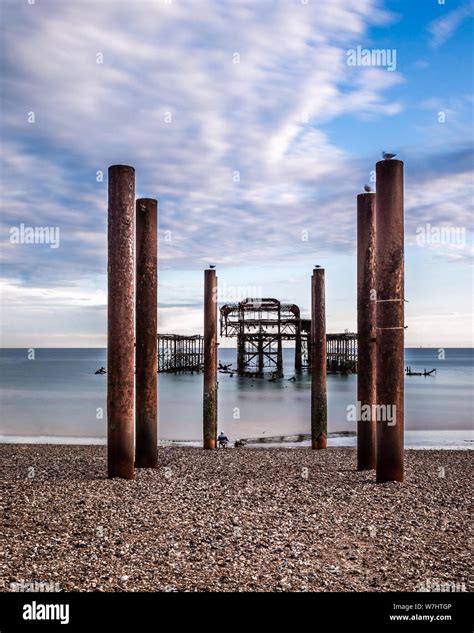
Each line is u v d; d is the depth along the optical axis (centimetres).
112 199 1347
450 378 9119
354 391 5866
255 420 3603
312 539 936
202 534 952
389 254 1323
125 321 1364
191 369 9219
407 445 2631
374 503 1168
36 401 5022
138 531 963
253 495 1230
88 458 1812
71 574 776
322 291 2153
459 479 1438
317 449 2169
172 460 1775
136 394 1581
